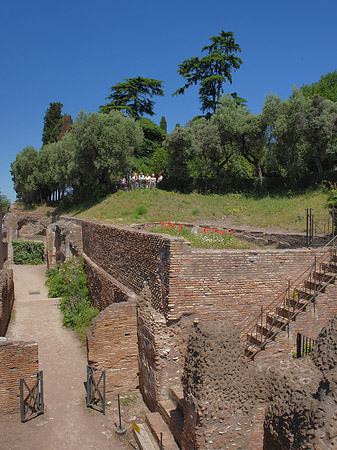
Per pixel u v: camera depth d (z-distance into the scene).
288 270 10.30
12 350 9.81
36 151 53.34
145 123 49.03
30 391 9.68
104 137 34.66
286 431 5.04
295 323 9.52
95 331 10.33
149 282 10.48
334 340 5.32
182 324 9.48
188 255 9.37
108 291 14.11
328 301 9.76
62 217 33.34
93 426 9.30
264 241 19.00
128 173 40.16
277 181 29.44
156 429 8.54
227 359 6.82
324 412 4.61
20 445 8.58
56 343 14.46
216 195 30.12
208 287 9.58
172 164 34.03
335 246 11.25
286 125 27.12
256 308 10.05
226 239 14.66
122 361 10.60
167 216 24.72
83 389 11.07
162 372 9.35
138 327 10.62
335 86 40.88
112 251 14.70
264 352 9.28
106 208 28.00
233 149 33.31
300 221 19.95
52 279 24.44
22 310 18.75
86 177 40.59
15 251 35.44
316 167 30.47
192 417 6.86
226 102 33.56
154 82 51.41
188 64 45.94
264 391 6.93
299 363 5.55
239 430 6.79
